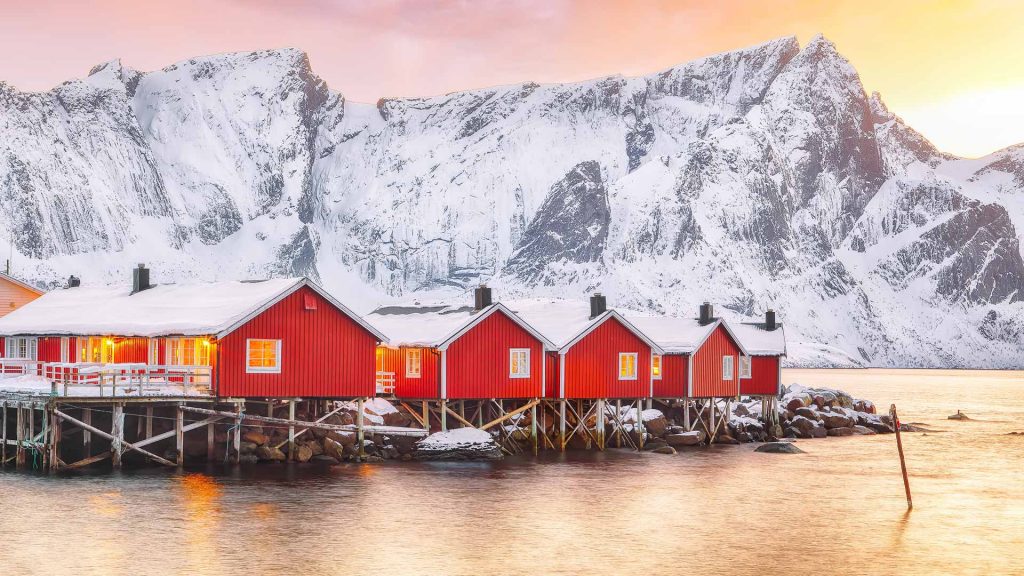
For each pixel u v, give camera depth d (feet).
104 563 119.34
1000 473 212.43
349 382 188.75
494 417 227.20
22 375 188.75
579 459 211.20
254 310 178.50
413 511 151.43
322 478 174.19
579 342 225.15
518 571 120.57
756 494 176.65
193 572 116.47
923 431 320.29
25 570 116.26
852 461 228.02
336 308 187.42
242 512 146.20
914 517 159.02
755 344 282.36
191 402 184.55
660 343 247.09
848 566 127.03
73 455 188.65
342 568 119.65
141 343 190.08
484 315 209.46
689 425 254.27
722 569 123.95
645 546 134.41
